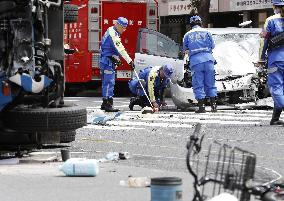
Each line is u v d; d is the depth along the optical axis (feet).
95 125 107.04
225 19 257.55
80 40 196.75
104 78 133.28
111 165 69.62
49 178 61.82
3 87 72.13
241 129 99.71
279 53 102.01
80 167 62.64
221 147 45.16
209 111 131.75
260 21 241.96
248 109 137.39
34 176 62.80
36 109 72.38
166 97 183.83
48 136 74.33
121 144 85.56
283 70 102.53
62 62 75.92
